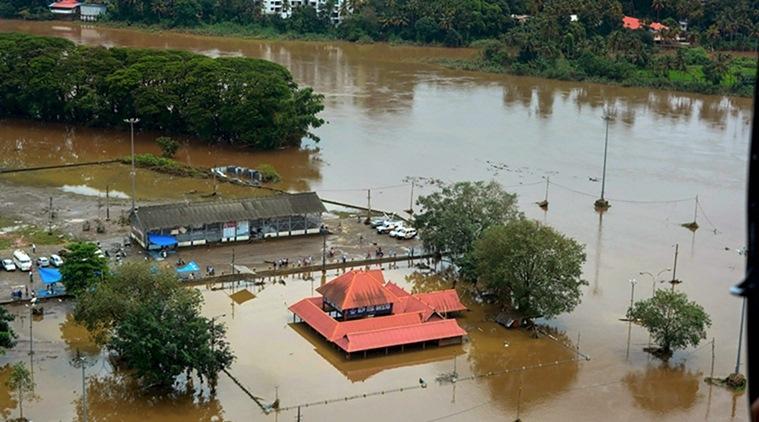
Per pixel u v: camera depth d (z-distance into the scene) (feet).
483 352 375.45
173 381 328.08
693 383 353.92
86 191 594.24
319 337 382.01
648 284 461.37
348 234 523.29
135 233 490.49
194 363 315.99
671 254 511.81
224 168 652.89
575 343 387.14
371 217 554.05
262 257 478.59
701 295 448.24
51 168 649.20
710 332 402.11
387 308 394.93
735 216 590.96
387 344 364.38
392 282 443.32
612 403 336.08
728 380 352.28
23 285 422.41
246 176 641.40
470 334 392.68
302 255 483.92
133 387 331.77
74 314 363.15
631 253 510.99
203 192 604.08
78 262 399.44
